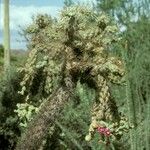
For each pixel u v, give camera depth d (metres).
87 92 4.59
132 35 7.82
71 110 4.95
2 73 7.71
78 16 1.94
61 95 1.94
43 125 1.90
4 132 6.43
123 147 4.44
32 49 2.05
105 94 1.93
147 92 4.79
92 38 1.97
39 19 2.05
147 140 4.22
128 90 4.16
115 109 1.95
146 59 6.77
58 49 1.98
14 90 6.82
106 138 1.96
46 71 2.03
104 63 1.93
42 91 2.11
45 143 2.14
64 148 4.67
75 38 1.96
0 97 6.71
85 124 4.95
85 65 1.93
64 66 1.95
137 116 4.34
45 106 1.93
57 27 1.97
